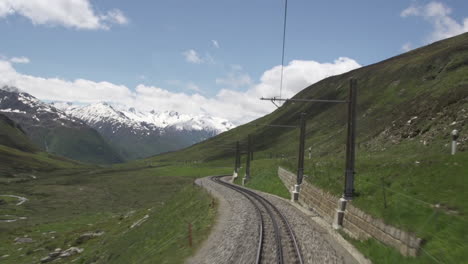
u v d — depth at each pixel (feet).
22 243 215.31
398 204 60.75
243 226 82.89
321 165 147.74
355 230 69.31
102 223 241.76
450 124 133.39
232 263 56.34
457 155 72.23
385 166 89.56
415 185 66.69
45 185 510.17
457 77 245.45
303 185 123.13
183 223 109.91
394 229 55.57
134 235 140.56
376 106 479.82
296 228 78.74
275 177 194.39
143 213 211.61
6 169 636.48
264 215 96.84
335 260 55.88
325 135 526.16
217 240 73.10
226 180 299.38
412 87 490.08
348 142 78.07
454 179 61.36
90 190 469.57
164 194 411.34
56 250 178.40
